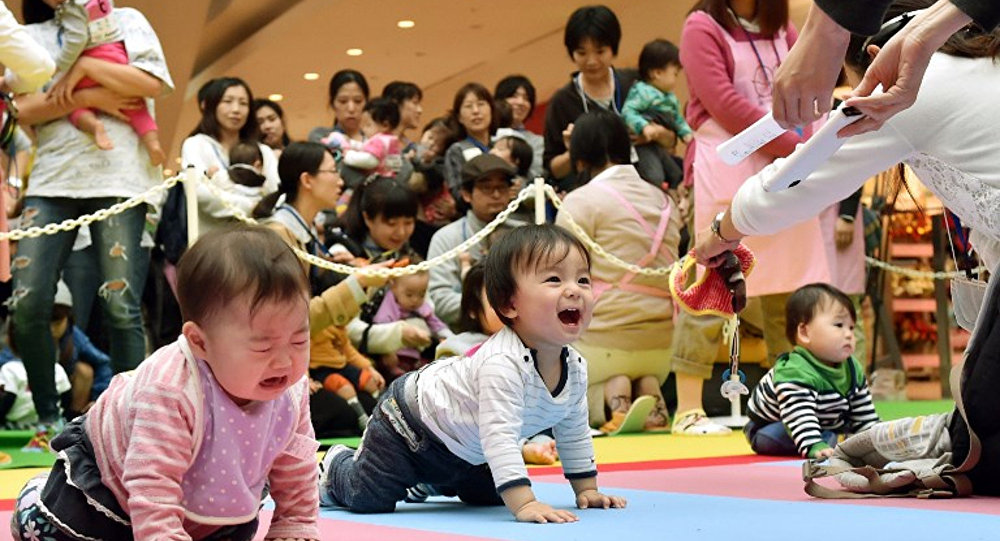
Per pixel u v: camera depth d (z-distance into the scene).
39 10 4.91
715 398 6.09
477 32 12.86
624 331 5.38
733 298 3.01
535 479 3.37
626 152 5.68
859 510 2.46
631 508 2.56
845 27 1.89
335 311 5.03
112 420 1.76
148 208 5.08
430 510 2.68
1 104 4.09
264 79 14.52
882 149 2.59
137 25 4.97
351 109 7.91
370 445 2.62
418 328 5.41
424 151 7.61
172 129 12.97
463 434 2.54
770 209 2.73
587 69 6.53
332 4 11.59
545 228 2.55
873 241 7.80
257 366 1.69
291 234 5.00
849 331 3.90
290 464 1.89
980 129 2.50
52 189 4.89
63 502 1.78
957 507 2.49
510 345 2.51
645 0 11.79
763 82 5.07
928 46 1.98
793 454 4.02
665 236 5.50
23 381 6.25
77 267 5.89
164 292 5.95
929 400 8.20
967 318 2.93
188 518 1.76
